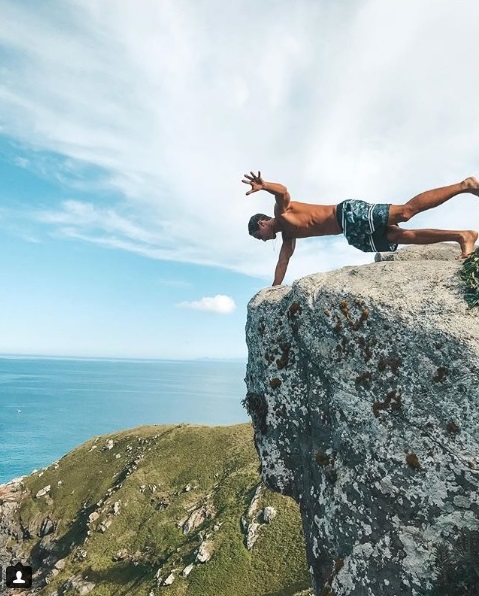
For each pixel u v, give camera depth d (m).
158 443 28.94
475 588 2.11
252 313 3.39
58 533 24.66
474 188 2.92
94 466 29.70
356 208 3.14
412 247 3.45
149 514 22.66
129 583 18.12
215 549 16.78
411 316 2.48
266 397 3.17
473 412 2.20
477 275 2.42
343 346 2.72
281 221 3.38
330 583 2.50
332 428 2.73
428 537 2.25
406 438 2.39
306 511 2.90
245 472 22.41
